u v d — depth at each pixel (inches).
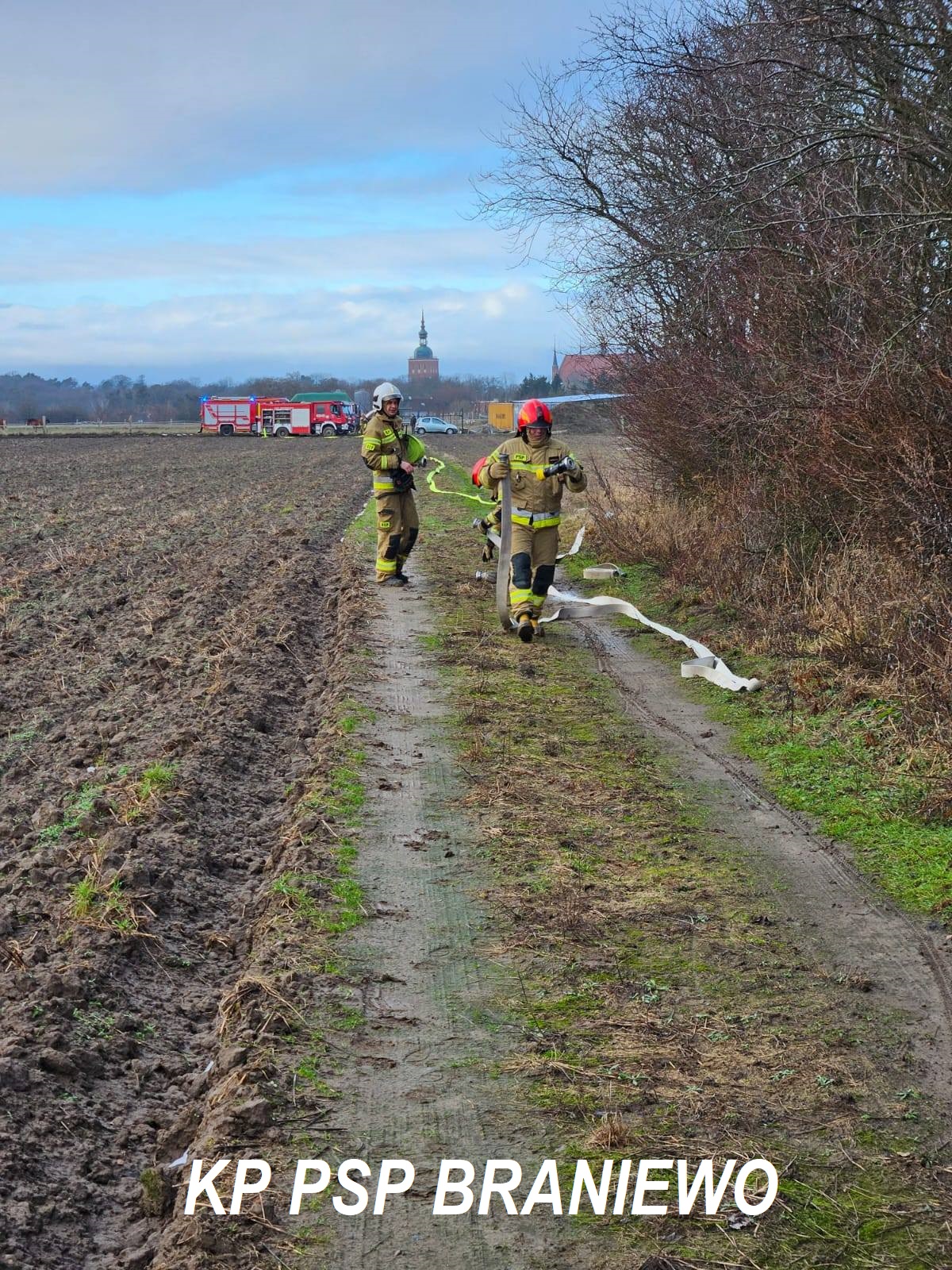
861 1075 166.9
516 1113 158.2
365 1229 137.5
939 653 333.4
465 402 6151.6
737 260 476.1
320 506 978.7
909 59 391.2
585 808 275.9
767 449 514.9
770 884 233.6
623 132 616.4
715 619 465.7
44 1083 167.5
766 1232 136.1
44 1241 140.3
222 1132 153.1
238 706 354.9
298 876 230.4
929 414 380.2
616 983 193.6
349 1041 175.3
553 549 452.1
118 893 223.1
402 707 356.2
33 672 425.4
